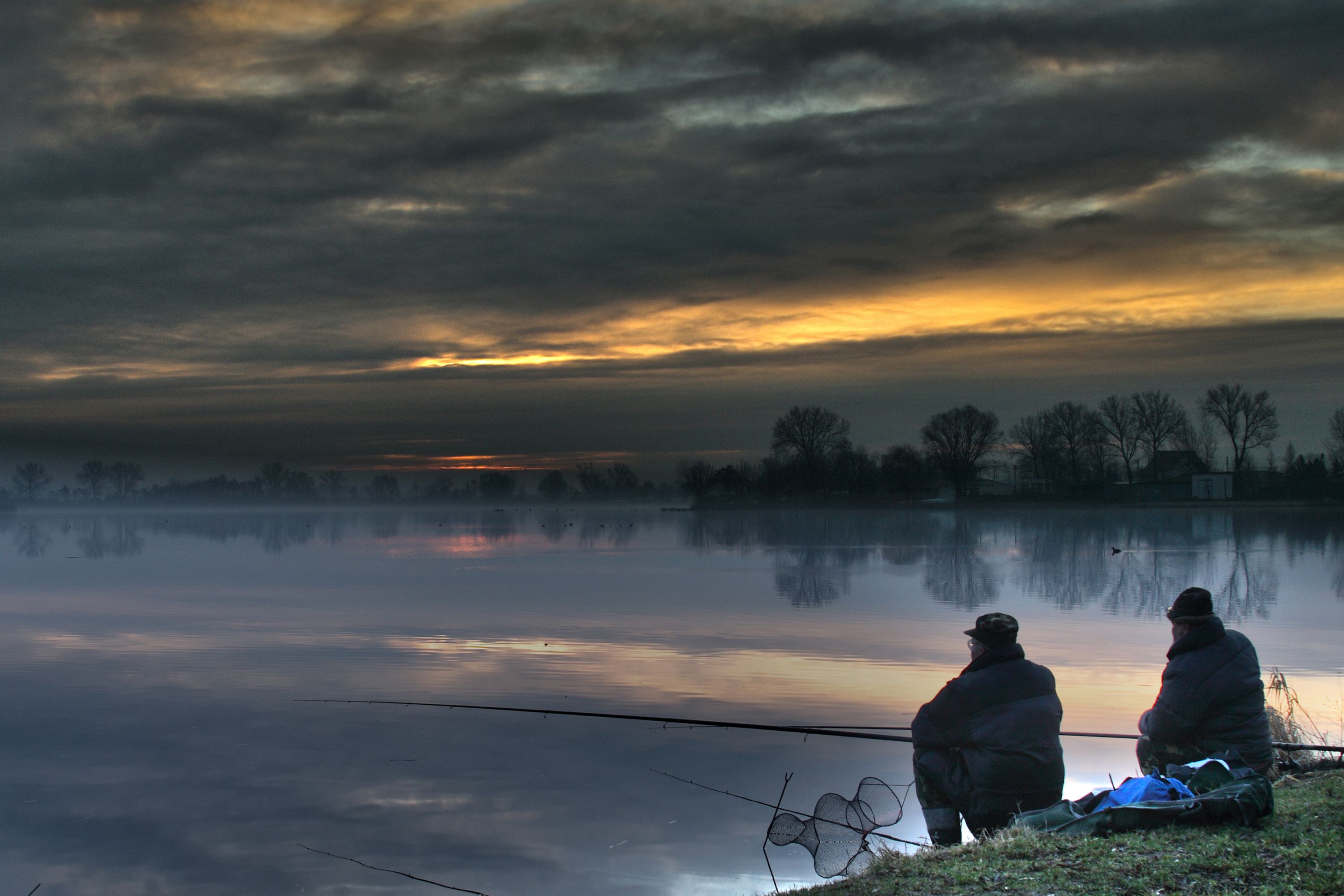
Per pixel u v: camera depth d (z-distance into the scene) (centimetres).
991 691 686
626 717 1368
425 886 796
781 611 2738
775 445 16788
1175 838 583
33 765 1131
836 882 620
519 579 3991
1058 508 13625
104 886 799
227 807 991
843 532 8300
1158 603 2911
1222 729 711
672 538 7806
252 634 2312
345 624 2506
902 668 1798
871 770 1109
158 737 1279
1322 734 1089
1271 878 520
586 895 771
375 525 12619
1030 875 552
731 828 917
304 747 1217
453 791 1035
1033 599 3031
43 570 4688
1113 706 1420
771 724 1346
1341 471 13138
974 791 683
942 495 15375
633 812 962
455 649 2058
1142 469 14325
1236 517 10425
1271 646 1953
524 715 1400
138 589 3628
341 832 911
